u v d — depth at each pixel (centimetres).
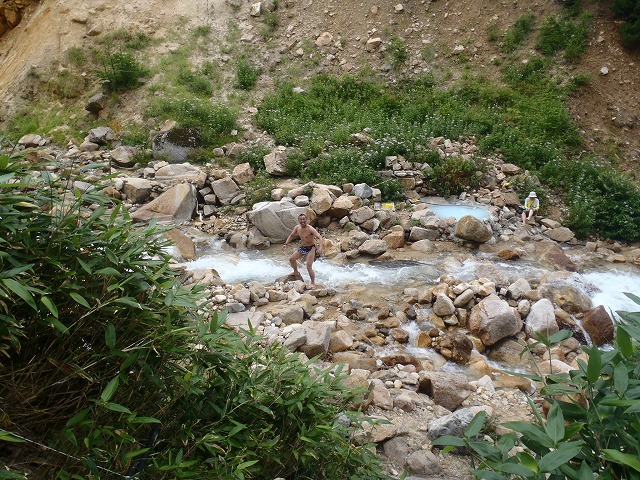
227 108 1958
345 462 401
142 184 1470
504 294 973
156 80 2088
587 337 891
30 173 336
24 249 300
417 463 509
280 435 386
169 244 368
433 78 2128
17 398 302
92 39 2217
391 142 1691
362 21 2320
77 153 1802
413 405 621
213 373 375
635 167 1853
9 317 273
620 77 2039
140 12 2292
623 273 1256
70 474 294
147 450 306
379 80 2155
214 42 2256
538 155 1766
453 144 1769
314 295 987
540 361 808
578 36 2102
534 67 2081
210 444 329
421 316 915
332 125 1902
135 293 330
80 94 2111
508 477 244
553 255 1255
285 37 2322
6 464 296
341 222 1368
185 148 1766
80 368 301
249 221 1373
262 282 1073
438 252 1280
